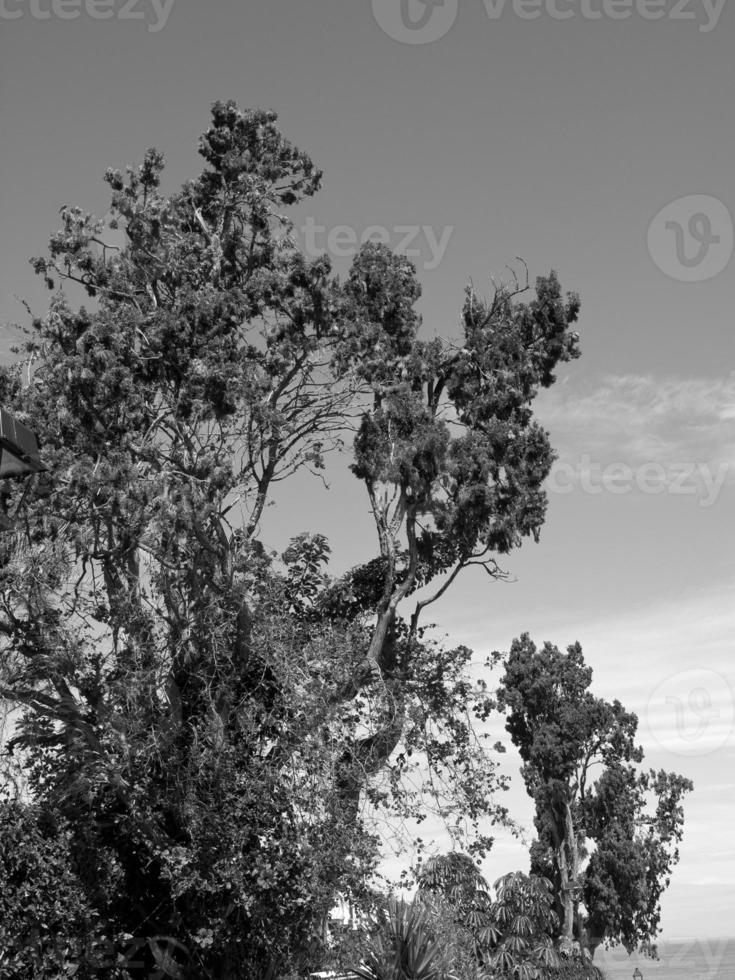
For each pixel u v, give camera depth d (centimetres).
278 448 2536
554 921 6003
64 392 2248
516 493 2686
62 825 2147
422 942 2092
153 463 2316
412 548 2758
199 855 2133
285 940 2148
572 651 6544
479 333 2788
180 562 2259
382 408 2642
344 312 2612
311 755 2178
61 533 2173
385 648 2750
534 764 6344
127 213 2498
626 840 6128
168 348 2381
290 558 2686
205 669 2272
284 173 2734
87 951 2067
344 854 2139
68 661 2142
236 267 2677
